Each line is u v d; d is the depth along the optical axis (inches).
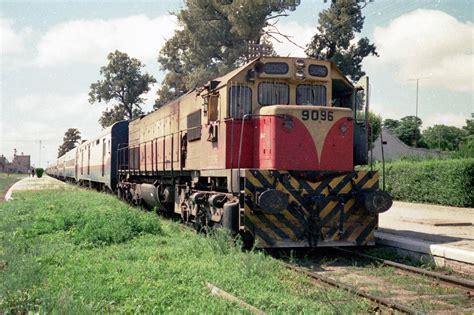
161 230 476.1
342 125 398.3
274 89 414.6
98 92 2445.9
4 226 510.0
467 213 667.4
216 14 1359.5
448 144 2076.8
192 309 222.4
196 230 491.2
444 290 286.4
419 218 603.5
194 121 508.7
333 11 1284.4
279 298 247.0
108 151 1052.5
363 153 426.6
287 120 384.5
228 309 224.5
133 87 2434.8
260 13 1209.4
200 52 1370.6
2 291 243.0
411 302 260.5
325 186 387.9
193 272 302.0
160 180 678.5
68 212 555.8
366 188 398.6
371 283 304.5
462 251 337.7
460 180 745.0
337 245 386.6
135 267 313.3
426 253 369.7
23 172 5241.1
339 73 434.0
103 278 284.4
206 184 498.3
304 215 382.6
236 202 390.0
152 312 221.6
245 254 350.0
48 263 323.6
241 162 411.8
